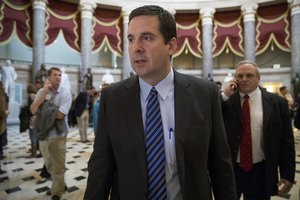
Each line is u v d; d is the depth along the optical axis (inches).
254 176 77.5
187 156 40.3
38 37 470.6
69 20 536.4
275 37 552.1
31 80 477.4
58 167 115.7
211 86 46.2
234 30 583.8
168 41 39.9
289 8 534.3
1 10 445.1
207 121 42.8
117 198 45.2
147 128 42.1
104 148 45.1
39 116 110.7
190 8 582.9
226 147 44.9
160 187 40.5
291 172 75.1
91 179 44.1
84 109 267.1
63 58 594.2
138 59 39.1
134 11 40.3
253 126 77.1
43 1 479.2
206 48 572.1
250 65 77.8
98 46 558.6
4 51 491.8
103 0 548.1
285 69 546.6
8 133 323.3
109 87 47.4
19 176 155.6
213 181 45.9
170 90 43.5
